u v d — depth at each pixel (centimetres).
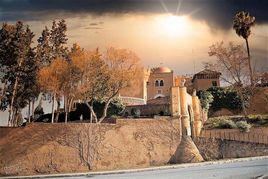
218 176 2280
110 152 3228
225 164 2880
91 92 3628
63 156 3120
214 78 4394
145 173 2623
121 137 3306
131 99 4475
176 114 3534
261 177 2211
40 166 3064
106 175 2634
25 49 3956
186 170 2634
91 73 3666
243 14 4091
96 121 3600
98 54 3731
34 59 4000
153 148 3356
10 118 3809
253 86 4153
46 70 3725
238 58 4194
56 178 2623
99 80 3662
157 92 5047
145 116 4069
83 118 4084
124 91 3788
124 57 3772
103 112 3966
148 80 5009
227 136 3578
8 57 3906
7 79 3894
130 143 3312
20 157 3072
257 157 3169
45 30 4072
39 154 3095
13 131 3150
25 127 3169
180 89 3644
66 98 3691
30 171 3038
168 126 3472
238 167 2659
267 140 3428
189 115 3762
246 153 3350
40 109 4016
